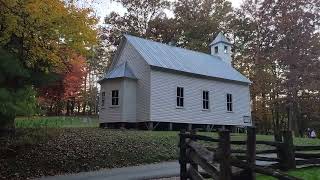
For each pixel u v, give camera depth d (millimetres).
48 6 13547
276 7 46625
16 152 15945
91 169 15156
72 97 50281
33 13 13305
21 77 11914
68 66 16891
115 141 19141
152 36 53562
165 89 27406
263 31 48531
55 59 14906
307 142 26625
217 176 7129
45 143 17547
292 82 41812
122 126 26688
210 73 30969
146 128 26812
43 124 26688
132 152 17734
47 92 23484
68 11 14500
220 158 6996
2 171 14031
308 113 49406
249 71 50188
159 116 26672
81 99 54469
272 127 52719
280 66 46188
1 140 17109
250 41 54594
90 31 15164
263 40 48500
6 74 11141
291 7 43750
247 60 50438
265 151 11016
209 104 30469
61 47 15523
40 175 13953
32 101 14406
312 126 51969
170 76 27906
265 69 49062
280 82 45188
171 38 53594
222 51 36625
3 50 11688
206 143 20328
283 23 43219
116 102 27516
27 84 13641
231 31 56344
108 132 22047
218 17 56188
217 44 36875
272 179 9680
